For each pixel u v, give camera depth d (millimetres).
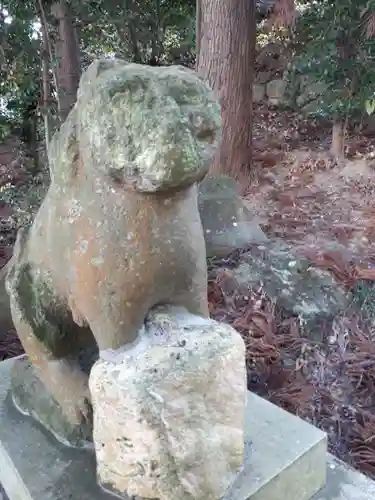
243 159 4078
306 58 4355
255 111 5996
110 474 953
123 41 4816
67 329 1080
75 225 883
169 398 890
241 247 2791
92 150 805
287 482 1059
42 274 1025
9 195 3424
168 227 849
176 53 5570
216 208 2832
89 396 1063
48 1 3420
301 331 2234
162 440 887
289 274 2506
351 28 4086
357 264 2732
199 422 917
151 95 772
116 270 854
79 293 904
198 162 781
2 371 1382
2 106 3467
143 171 769
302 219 3475
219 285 2479
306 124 5496
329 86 4414
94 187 853
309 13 4414
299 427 1155
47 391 1159
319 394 1915
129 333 913
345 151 4656
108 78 796
